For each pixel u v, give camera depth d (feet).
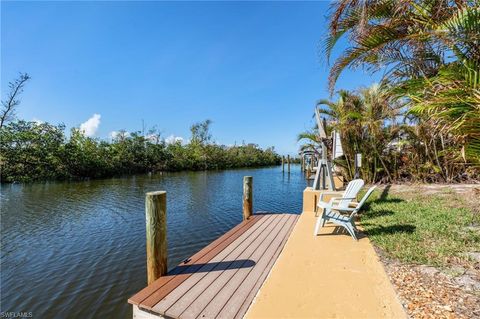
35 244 18.28
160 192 8.71
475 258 7.97
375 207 15.94
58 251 16.99
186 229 21.56
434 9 9.06
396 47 9.54
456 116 7.12
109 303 11.20
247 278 8.38
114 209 29.37
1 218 25.38
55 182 55.47
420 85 8.92
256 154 136.26
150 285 7.93
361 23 9.52
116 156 73.00
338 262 8.73
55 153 56.34
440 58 9.34
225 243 12.00
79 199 35.55
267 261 9.84
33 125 55.72
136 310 6.95
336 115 29.19
